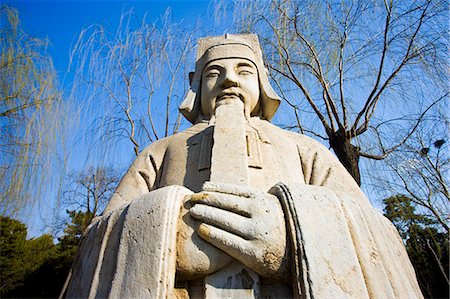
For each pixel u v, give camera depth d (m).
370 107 7.14
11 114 5.91
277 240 1.85
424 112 6.70
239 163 2.41
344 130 6.79
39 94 6.23
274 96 3.34
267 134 3.01
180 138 3.06
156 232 1.88
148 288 1.73
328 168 2.88
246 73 3.27
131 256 1.87
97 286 1.93
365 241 2.00
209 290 1.85
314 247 1.81
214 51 3.36
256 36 3.66
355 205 2.15
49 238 12.78
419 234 6.44
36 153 5.93
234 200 1.97
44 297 11.03
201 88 3.36
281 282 1.90
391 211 6.48
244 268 1.89
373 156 6.77
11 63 6.09
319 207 1.97
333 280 1.75
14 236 11.34
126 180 2.90
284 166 2.78
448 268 6.21
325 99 7.18
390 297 1.83
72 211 12.64
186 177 2.68
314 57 7.56
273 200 1.98
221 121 2.68
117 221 2.13
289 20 7.81
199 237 1.91
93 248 2.18
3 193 5.64
